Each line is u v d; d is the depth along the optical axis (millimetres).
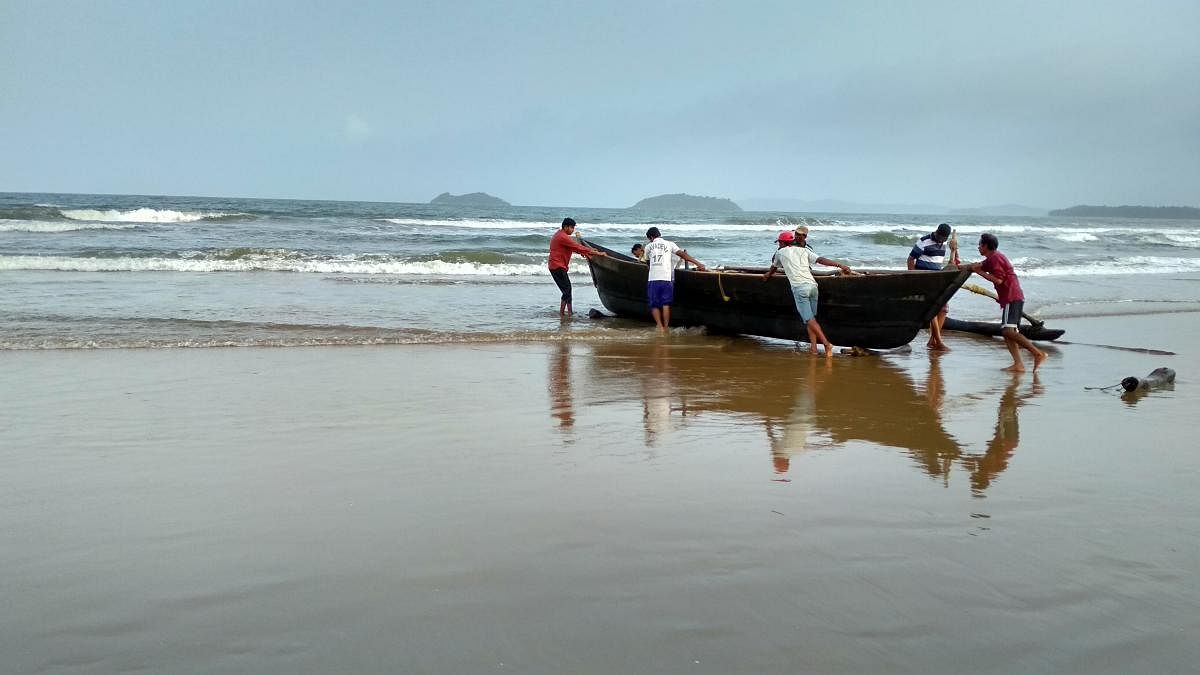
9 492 4293
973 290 9672
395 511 4027
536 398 7023
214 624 2838
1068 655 2736
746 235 39375
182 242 24672
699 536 3725
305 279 17578
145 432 5621
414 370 8289
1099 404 7297
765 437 5773
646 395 7277
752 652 2697
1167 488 4672
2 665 2557
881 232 42531
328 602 3010
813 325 9992
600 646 2717
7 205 43062
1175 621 2994
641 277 12281
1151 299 17109
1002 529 3908
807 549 3596
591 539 3670
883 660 2672
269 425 5867
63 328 10234
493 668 2572
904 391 7816
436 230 36281
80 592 3084
